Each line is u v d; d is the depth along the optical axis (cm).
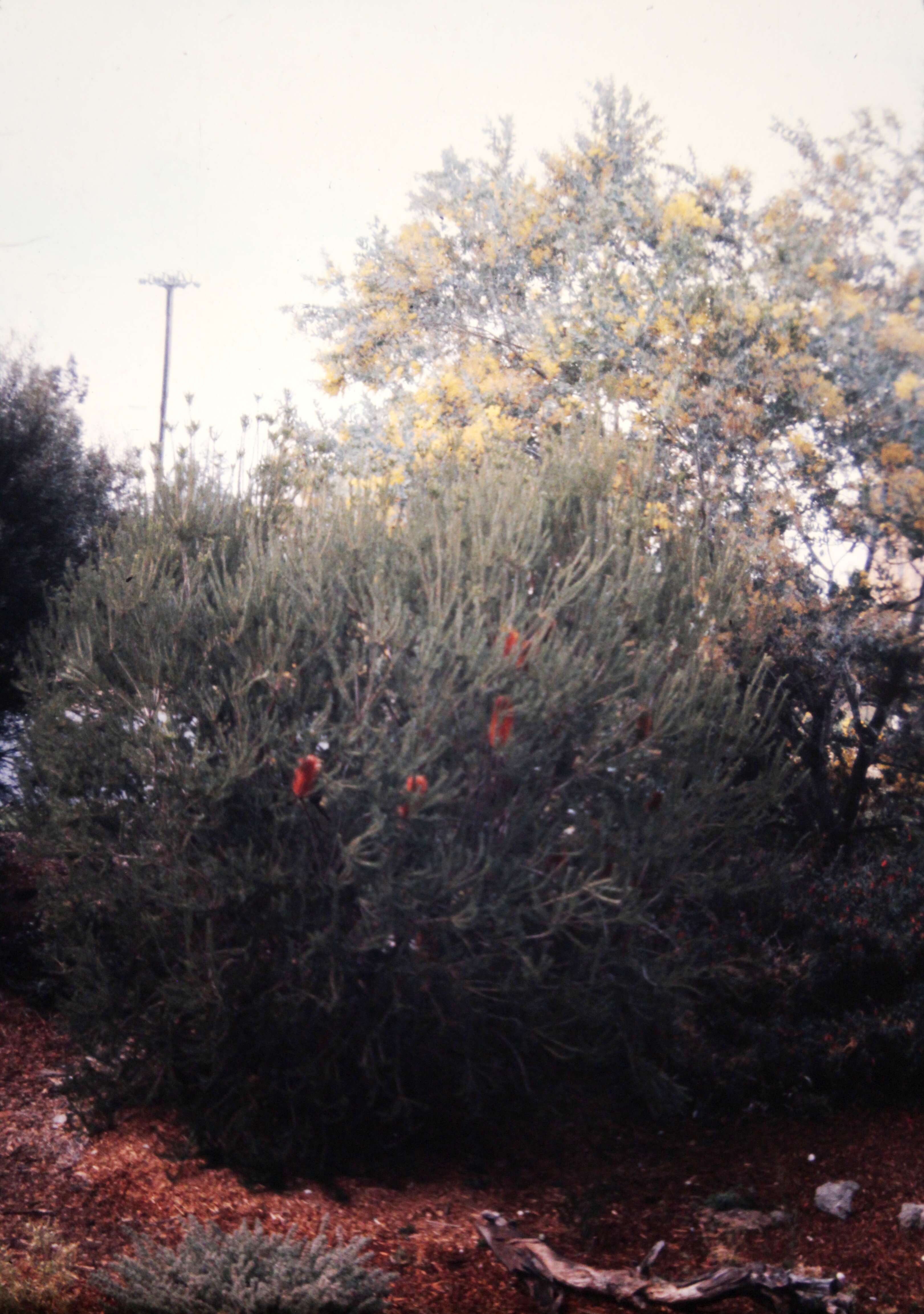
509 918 339
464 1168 369
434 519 378
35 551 591
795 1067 399
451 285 620
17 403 621
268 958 357
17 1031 471
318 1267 263
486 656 334
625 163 574
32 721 414
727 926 433
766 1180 352
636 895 349
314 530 390
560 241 593
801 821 528
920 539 473
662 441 534
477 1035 376
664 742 365
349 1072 376
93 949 374
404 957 345
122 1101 390
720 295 524
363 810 340
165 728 346
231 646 353
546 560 385
